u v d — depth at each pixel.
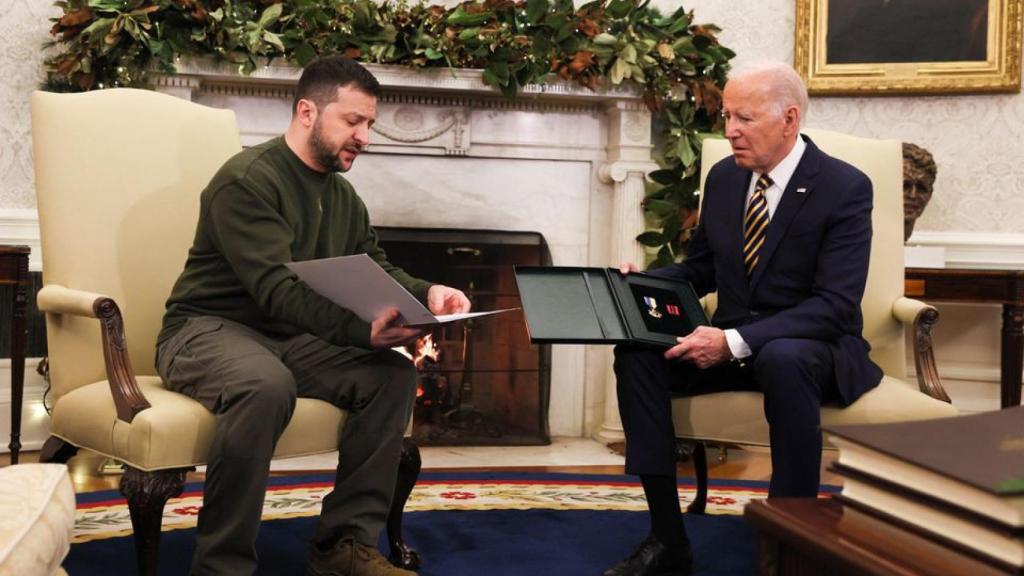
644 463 2.20
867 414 2.16
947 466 0.83
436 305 2.23
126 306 2.31
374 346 1.97
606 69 3.89
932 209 4.23
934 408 2.18
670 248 3.96
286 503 2.96
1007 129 4.17
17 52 3.73
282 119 3.82
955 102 4.20
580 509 2.93
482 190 4.05
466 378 4.02
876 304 2.58
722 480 3.41
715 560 2.43
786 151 2.35
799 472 2.07
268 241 2.05
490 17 3.78
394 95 3.90
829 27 4.22
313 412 2.06
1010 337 3.51
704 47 3.95
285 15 3.65
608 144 4.10
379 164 3.96
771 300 2.34
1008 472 0.81
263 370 1.91
